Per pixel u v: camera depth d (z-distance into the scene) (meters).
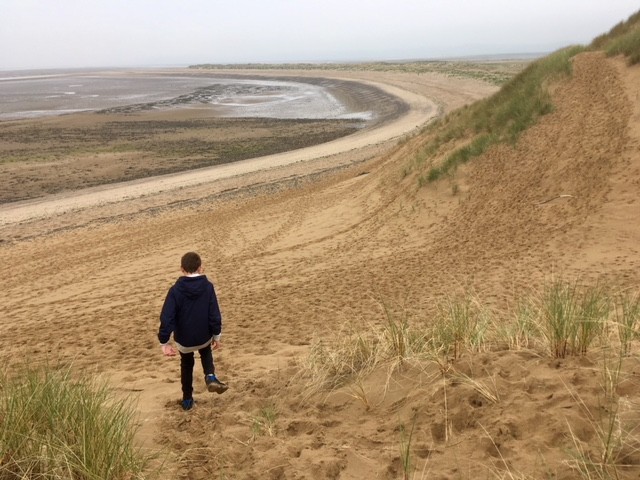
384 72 114.19
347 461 3.27
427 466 3.05
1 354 8.02
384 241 14.20
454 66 121.88
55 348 8.16
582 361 3.90
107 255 16.69
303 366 5.21
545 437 3.05
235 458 3.52
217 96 93.38
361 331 6.98
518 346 4.48
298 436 3.76
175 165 35.38
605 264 9.56
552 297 5.31
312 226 17.22
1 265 16.69
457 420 3.45
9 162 36.12
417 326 6.11
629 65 16.61
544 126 16.17
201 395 5.22
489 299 8.27
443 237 13.40
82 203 25.78
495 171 15.66
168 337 4.53
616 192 12.25
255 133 48.81
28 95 107.38
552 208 12.82
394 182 19.12
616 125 14.28
